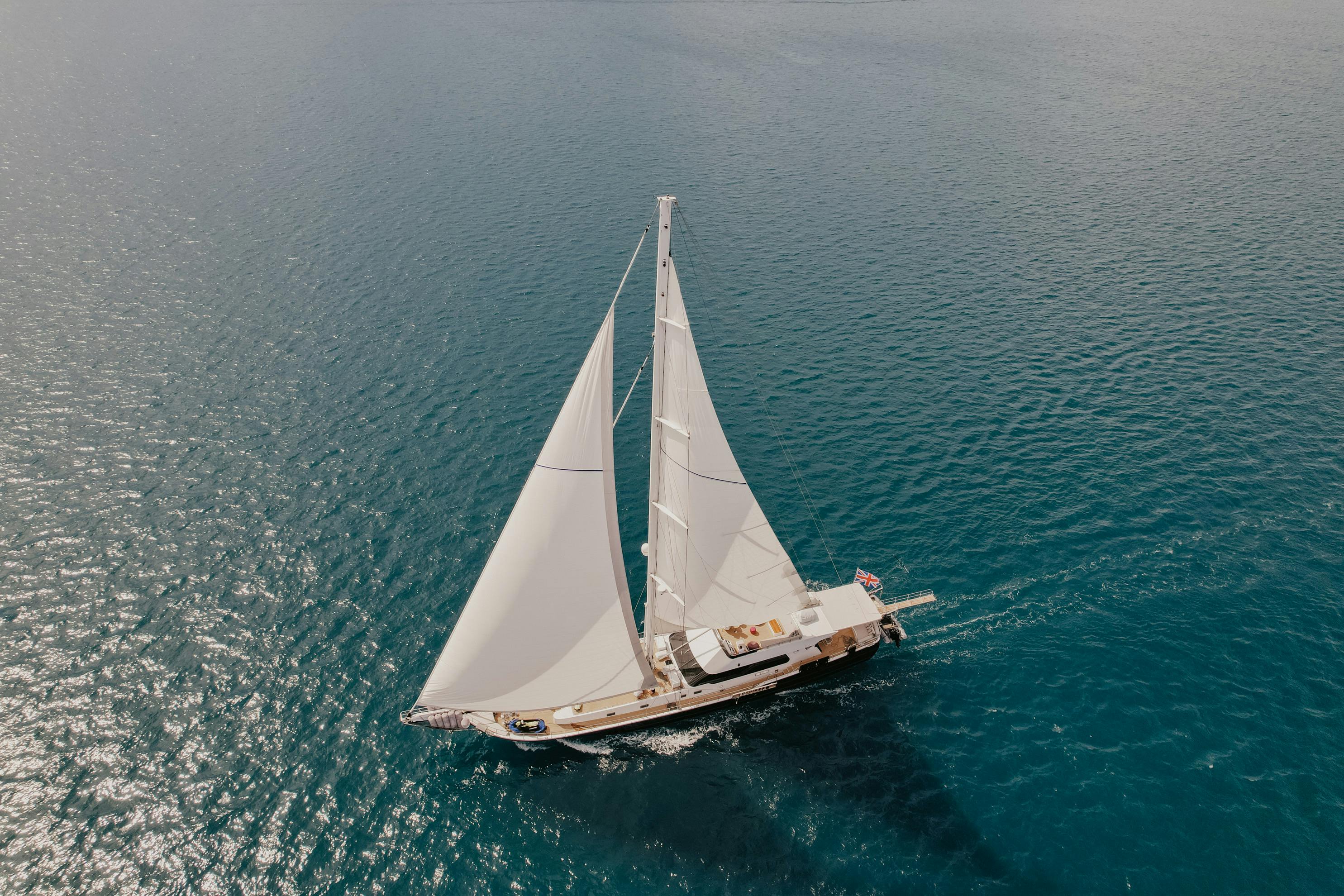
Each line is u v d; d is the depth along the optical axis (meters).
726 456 35.94
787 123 133.75
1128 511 53.47
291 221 96.19
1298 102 139.38
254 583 48.09
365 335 73.19
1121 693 42.22
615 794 38.09
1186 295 80.75
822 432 61.66
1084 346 72.38
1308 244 90.38
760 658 41.28
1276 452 58.50
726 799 37.97
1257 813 36.47
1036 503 54.38
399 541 51.03
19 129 124.81
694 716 41.84
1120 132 128.12
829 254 89.88
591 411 33.50
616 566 36.72
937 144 123.88
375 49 178.88
